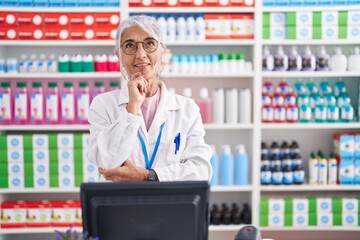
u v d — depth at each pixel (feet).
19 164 12.00
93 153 5.98
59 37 11.85
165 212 4.16
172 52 13.07
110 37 11.89
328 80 13.25
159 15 12.28
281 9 11.94
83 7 11.79
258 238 5.06
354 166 12.37
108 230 4.16
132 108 5.90
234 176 12.55
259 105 12.10
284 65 12.17
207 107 12.32
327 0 12.00
